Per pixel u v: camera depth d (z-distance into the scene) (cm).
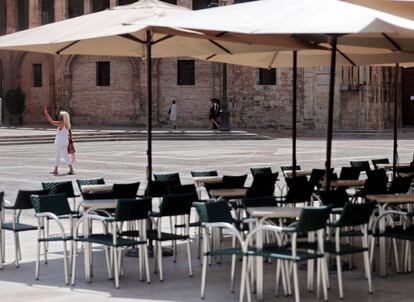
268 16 1232
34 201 1375
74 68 6931
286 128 6266
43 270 1428
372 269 1416
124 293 1238
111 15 1502
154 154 4194
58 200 1396
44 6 7244
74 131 5656
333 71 1379
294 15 1218
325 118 6091
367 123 5847
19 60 7188
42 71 7088
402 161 3578
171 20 1305
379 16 1187
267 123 6328
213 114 5869
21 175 3184
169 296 1217
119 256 1319
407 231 1362
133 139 5459
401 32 1156
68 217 1505
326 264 1252
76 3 7112
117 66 6744
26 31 1508
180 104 6544
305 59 1944
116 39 1584
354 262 1497
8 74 7244
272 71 6303
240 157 3938
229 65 6419
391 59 1867
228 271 1417
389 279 1342
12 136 5106
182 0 6612
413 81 6116
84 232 1334
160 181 1653
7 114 7200
